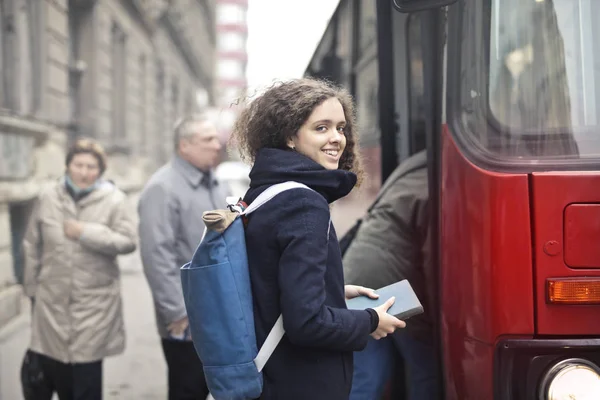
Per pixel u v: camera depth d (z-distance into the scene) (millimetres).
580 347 2496
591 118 2697
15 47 9422
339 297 2143
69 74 14773
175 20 27266
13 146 8625
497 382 2543
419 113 3139
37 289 4125
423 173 3020
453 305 2672
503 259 2529
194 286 2121
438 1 2648
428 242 2932
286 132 2221
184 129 4184
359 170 2434
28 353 4156
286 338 2121
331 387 2125
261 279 2105
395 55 3525
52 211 4141
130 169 19703
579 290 2482
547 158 2662
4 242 7898
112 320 4195
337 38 5387
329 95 2236
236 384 2096
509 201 2539
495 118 2717
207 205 4219
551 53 2727
